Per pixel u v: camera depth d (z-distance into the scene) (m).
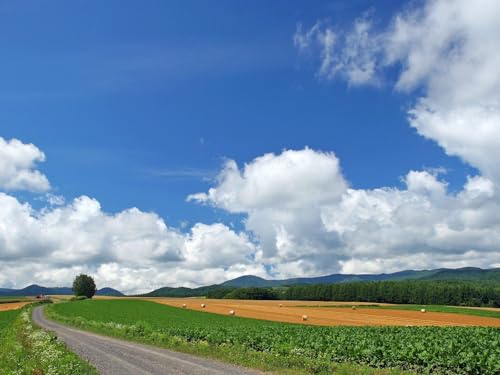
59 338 43.56
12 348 31.09
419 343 28.11
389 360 26.36
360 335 37.53
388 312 92.25
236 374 22.48
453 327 52.00
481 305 132.00
